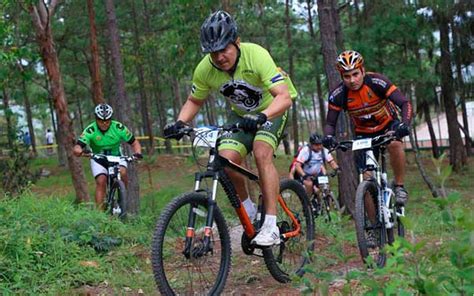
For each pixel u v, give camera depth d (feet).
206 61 15.60
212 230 14.51
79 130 158.71
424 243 7.95
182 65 53.83
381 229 18.44
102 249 21.18
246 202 15.94
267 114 14.32
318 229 23.44
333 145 18.84
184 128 14.80
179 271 15.62
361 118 19.07
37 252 18.75
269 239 15.25
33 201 24.82
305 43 88.22
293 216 17.61
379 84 18.40
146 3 85.92
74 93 114.62
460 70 67.21
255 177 15.76
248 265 19.53
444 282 9.40
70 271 18.25
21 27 47.11
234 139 15.42
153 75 107.34
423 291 8.19
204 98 16.25
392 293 8.55
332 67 37.58
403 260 8.68
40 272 17.89
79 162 43.24
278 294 16.02
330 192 34.94
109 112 28.45
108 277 18.28
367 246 17.93
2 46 41.42
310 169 34.91
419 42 61.46
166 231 14.14
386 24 57.26
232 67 15.08
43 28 42.42
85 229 21.93
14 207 23.07
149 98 128.67
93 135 28.68
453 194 7.52
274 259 16.65
